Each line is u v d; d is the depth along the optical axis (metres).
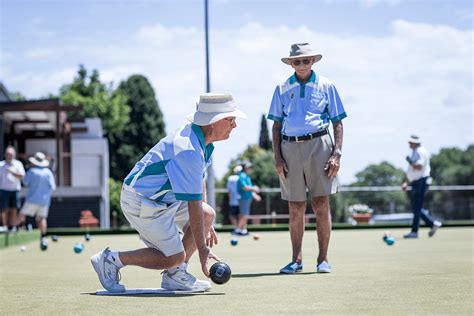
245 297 6.17
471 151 96.94
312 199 8.96
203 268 6.36
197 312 5.29
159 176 6.40
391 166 85.69
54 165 36.53
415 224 19.41
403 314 5.07
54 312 5.41
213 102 6.45
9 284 7.70
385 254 12.10
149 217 6.44
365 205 34.09
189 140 6.35
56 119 36.25
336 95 9.05
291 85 9.05
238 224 25.44
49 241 21.58
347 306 5.51
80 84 85.38
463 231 23.77
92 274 9.00
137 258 6.57
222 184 62.31
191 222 6.37
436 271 8.48
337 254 12.32
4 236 17.17
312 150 8.93
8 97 42.41
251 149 59.66
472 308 5.34
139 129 86.12
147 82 87.62
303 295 6.25
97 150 46.19
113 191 68.56
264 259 11.53
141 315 5.18
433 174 96.75
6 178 21.69
